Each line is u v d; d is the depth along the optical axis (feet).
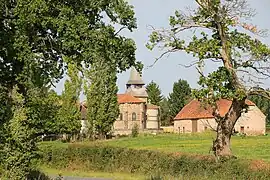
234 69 125.39
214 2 126.93
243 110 133.39
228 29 128.26
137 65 83.20
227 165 117.39
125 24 81.00
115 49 80.48
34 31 78.48
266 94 125.70
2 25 78.43
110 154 156.66
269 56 123.54
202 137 284.41
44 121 92.48
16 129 84.48
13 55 79.30
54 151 167.43
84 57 78.79
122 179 132.46
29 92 86.79
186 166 127.24
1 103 84.48
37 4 73.00
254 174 109.60
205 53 126.72
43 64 81.87
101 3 79.25
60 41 79.15
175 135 307.78
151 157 141.28
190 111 366.63
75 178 134.00
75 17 76.64
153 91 536.42
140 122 403.75
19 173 85.61
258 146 216.13
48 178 99.25
